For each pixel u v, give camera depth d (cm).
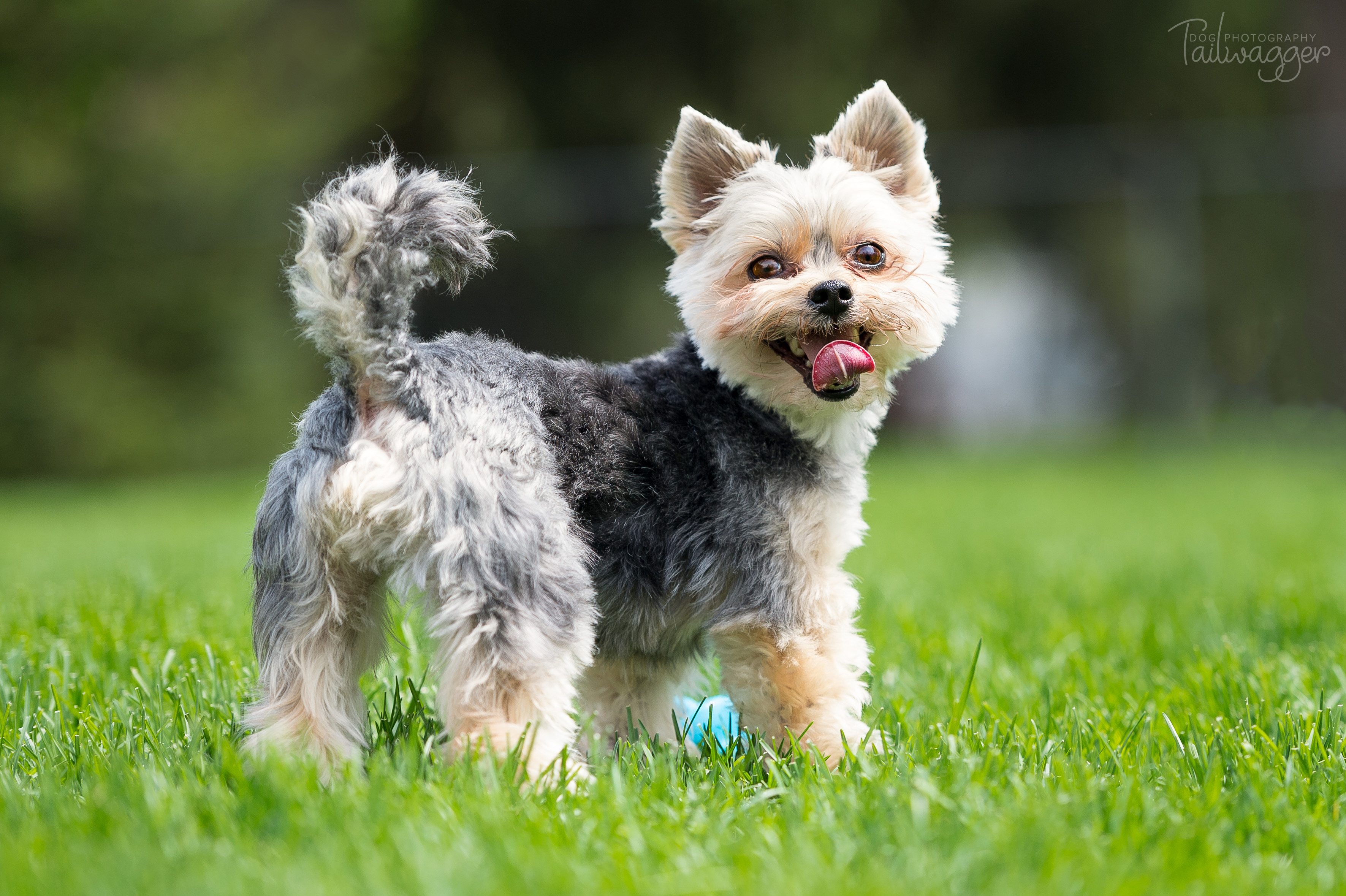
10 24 2183
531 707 411
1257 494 1675
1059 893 308
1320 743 460
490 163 2398
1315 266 2695
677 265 564
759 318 494
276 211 2359
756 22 2569
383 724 472
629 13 2581
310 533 418
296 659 421
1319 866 343
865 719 520
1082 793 397
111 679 550
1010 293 3212
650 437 479
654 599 477
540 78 2603
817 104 2552
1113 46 2731
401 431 415
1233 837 366
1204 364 2581
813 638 480
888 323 516
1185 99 2777
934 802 380
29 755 446
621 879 321
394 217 421
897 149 579
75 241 2256
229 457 2305
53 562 997
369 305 416
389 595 448
